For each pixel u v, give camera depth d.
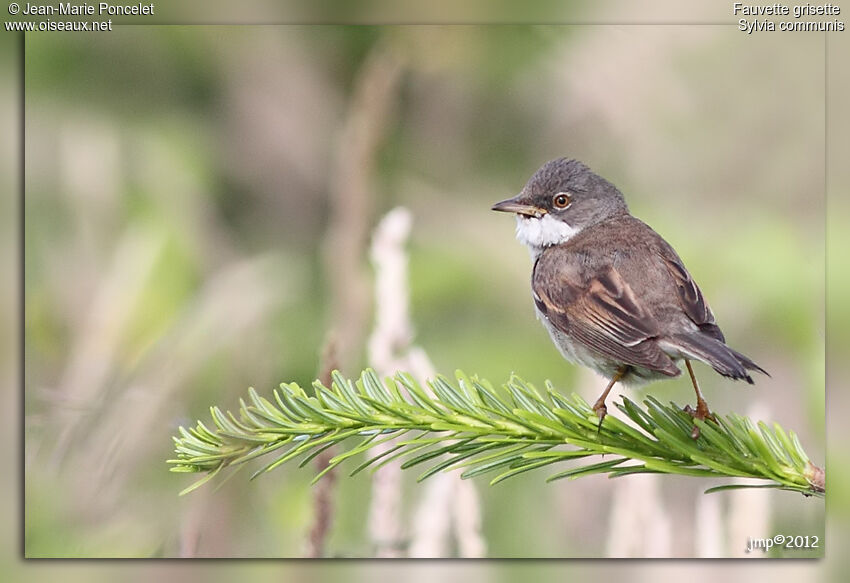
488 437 7.03
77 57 12.60
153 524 9.41
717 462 6.86
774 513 10.24
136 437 9.55
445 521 8.42
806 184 12.75
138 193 12.62
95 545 8.98
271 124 13.52
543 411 7.21
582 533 10.93
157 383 10.06
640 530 8.80
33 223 12.06
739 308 12.16
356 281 12.11
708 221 12.92
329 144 13.66
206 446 6.78
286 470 10.63
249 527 10.21
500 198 13.68
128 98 12.88
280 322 12.06
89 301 11.62
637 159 13.52
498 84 13.70
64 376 10.21
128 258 11.75
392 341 8.69
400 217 8.83
